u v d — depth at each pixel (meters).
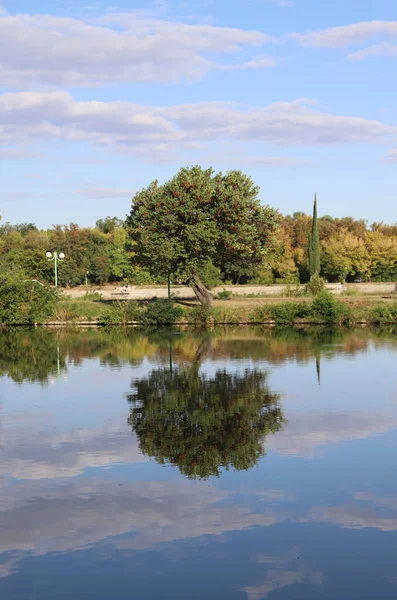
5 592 4.94
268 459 8.07
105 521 6.22
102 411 11.02
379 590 4.90
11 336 27.22
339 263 63.88
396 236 72.94
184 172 36.44
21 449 8.66
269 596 4.82
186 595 4.86
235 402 11.62
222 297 43.53
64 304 36.41
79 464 7.98
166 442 8.93
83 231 74.38
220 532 5.93
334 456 8.16
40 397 12.41
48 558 5.49
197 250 35.53
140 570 5.27
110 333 28.64
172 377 14.72
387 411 10.68
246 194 36.59
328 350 19.77
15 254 61.50
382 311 32.59
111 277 74.62
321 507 6.48
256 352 19.55
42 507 6.58
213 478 7.38
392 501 6.61
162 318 33.91
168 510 6.46
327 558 5.41
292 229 78.88
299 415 10.48
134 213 38.16
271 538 5.80
